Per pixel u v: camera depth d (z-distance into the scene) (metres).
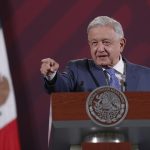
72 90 5.98
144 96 4.73
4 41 11.91
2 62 11.68
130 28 12.81
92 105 4.71
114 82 5.88
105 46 5.83
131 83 5.88
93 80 5.94
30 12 12.76
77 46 12.69
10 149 11.43
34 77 12.40
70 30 12.77
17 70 12.41
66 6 12.91
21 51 12.50
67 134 4.86
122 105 4.71
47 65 5.06
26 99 12.29
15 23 12.63
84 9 12.91
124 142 4.69
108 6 12.92
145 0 12.91
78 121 4.69
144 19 12.87
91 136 4.85
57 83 5.65
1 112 11.54
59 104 4.71
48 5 12.87
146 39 12.76
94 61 5.95
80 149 5.06
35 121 12.21
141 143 5.08
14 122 11.56
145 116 4.70
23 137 12.12
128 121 4.70
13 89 11.79
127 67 6.03
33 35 12.63
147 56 12.66
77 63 6.16
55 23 12.78
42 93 12.33
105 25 5.84
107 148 4.68
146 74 6.00
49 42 12.66
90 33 5.84
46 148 12.12
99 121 4.68
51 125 4.77
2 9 12.66
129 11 12.91
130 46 12.72
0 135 11.47
